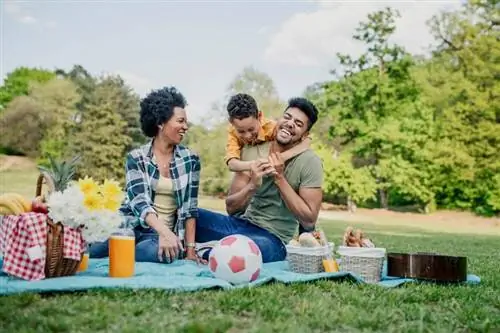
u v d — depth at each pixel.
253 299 2.93
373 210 24.08
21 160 30.05
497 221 20.70
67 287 3.01
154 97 4.31
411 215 22.55
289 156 4.31
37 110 30.06
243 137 4.48
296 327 2.49
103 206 3.47
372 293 3.31
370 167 23.94
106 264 4.01
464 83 20.97
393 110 24.41
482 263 6.27
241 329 2.51
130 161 4.27
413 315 2.84
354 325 2.63
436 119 22.69
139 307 2.72
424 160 22.83
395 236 12.80
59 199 3.27
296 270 3.94
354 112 24.64
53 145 29.70
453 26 21.89
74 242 3.33
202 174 25.89
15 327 2.38
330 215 21.77
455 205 23.09
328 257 3.92
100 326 2.45
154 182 4.28
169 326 2.45
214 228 4.51
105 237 3.43
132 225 4.25
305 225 4.41
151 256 4.12
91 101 28.97
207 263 4.21
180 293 3.08
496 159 20.83
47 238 3.24
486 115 20.92
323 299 3.05
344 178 23.45
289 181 4.39
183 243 4.36
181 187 4.31
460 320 2.82
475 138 21.02
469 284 3.91
